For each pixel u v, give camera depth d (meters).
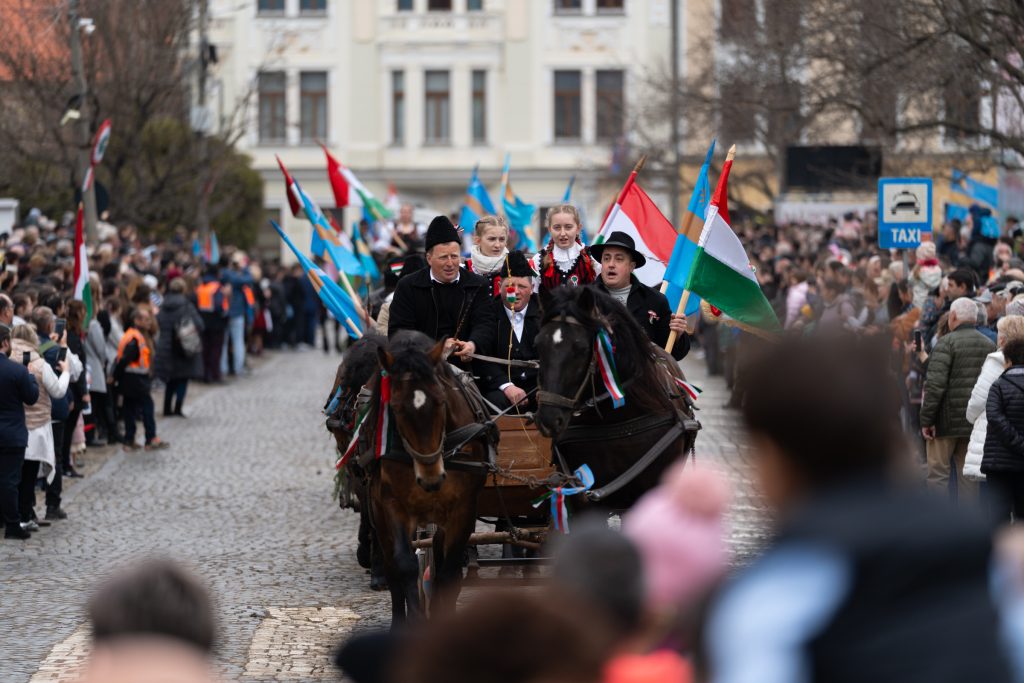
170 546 31.33
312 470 42.84
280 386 69.19
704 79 96.81
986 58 49.69
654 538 8.82
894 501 7.58
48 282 42.03
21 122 71.44
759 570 7.57
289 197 37.31
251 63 139.00
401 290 23.70
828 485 7.78
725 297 26.56
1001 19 47.00
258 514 35.44
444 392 20.52
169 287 56.38
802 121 81.88
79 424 42.25
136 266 61.12
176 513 35.66
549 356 20.55
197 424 54.41
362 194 54.28
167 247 74.38
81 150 60.69
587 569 8.69
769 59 82.94
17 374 31.55
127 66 73.06
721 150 97.38
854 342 7.96
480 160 140.25
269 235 139.75
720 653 7.46
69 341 39.66
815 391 7.75
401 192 141.62
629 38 138.75
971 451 27.53
